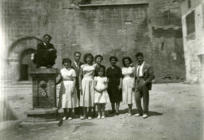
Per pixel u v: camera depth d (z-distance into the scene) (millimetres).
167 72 19469
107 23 21203
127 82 7605
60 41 21406
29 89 15844
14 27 20422
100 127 6332
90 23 21328
